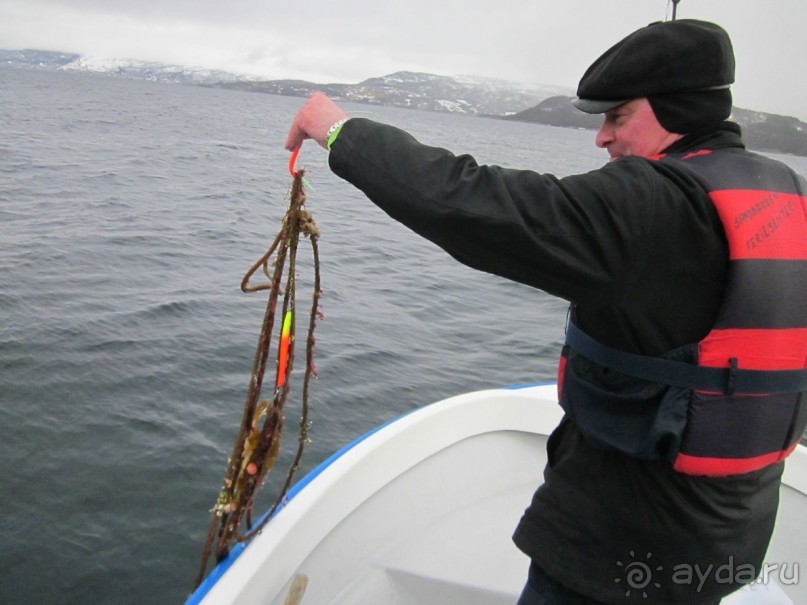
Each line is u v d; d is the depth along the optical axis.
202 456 4.52
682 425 1.18
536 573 1.46
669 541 1.27
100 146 26.73
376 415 5.35
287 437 4.85
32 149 22.92
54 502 3.96
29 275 7.98
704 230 1.13
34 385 5.17
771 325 1.15
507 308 8.99
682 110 1.25
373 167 1.17
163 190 17.12
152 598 3.38
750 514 1.28
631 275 1.13
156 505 4.02
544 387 2.65
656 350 1.20
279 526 1.72
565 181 1.14
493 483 2.46
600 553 1.33
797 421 1.25
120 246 10.04
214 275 8.89
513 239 1.11
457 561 2.13
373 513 2.12
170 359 5.88
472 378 6.34
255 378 1.41
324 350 6.50
